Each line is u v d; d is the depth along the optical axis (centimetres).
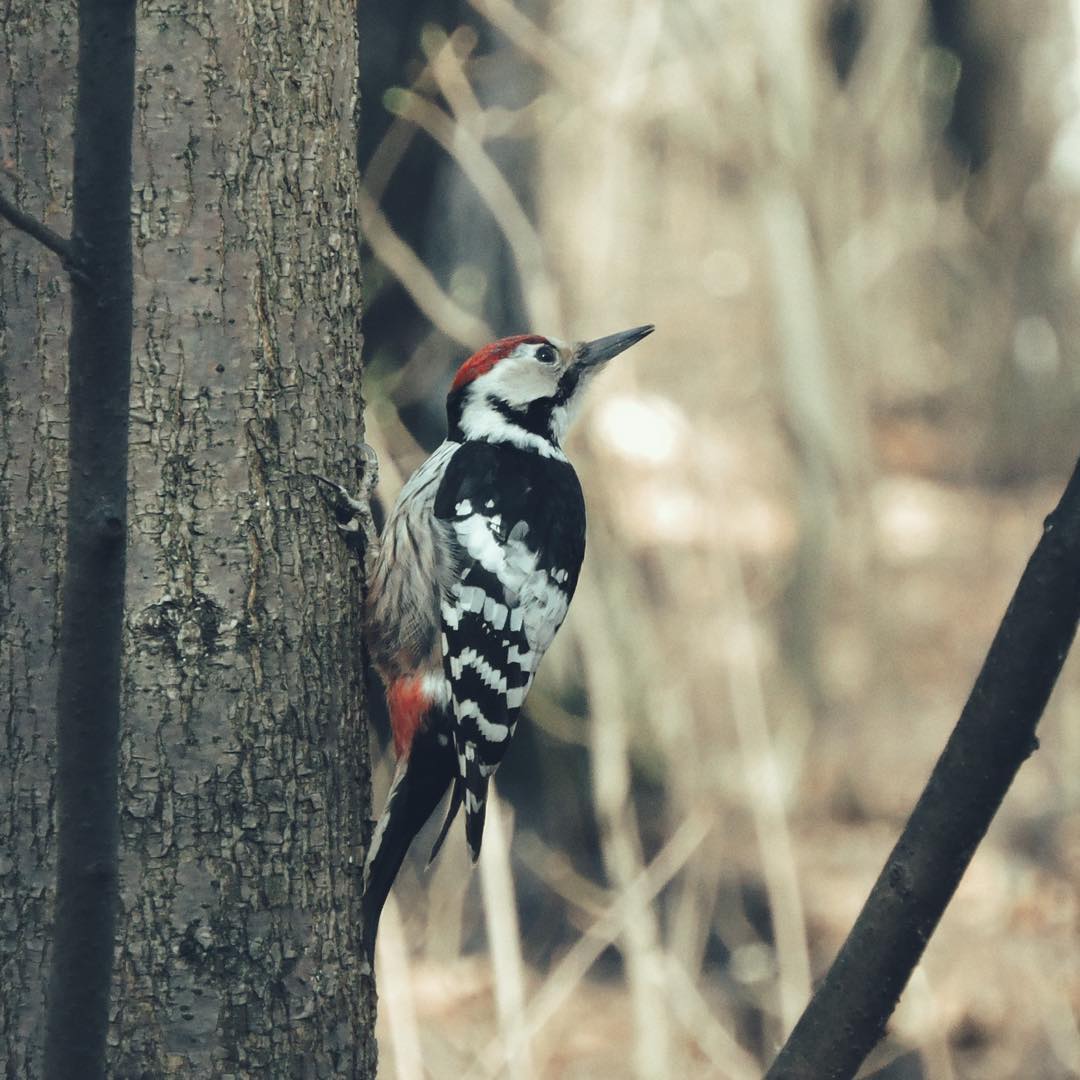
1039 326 2278
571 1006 1366
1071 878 1423
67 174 535
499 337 1369
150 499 542
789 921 1095
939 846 461
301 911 554
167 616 540
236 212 552
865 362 1723
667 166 1478
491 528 763
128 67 351
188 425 546
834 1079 479
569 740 1295
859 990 473
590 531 1298
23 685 532
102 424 363
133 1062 527
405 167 1384
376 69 1381
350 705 588
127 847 531
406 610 727
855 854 1551
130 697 535
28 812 530
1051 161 2252
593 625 1195
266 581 557
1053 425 2314
